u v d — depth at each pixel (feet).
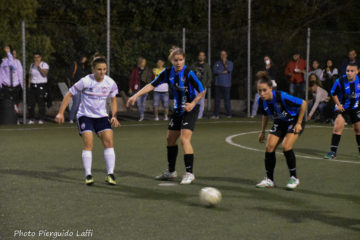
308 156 49.44
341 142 59.82
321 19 122.31
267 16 116.47
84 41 99.50
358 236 24.66
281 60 97.81
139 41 101.55
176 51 36.04
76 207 29.94
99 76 35.70
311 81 74.28
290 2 114.73
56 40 98.48
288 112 34.35
